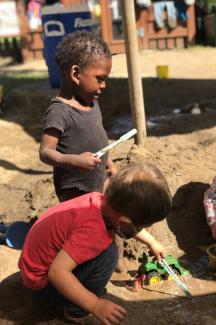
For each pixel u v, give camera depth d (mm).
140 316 2195
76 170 2303
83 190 2326
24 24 10906
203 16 11195
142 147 3156
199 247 2727
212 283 2461
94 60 2225
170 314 2234
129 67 3080
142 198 1783
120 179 1819
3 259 2438
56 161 2158
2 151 4391
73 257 1847
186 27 11078
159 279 2455
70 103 2260
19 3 10836
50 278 1851
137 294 2375
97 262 1916
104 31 10703
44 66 10117
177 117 5020
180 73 7945
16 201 3365
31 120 5199
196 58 9562
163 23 11031
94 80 2244
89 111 2293
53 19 5184
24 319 2107
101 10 10633
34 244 1961
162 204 1805
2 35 10992
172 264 2488
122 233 1888
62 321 2086
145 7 10953
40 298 2045
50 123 2209
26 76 8742
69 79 2258
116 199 1812
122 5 2971
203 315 2234
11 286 2240
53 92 5348
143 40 11148
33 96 5348
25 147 4516
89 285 1970
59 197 2385
